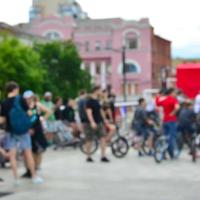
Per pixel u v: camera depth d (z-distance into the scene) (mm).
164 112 20891
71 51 83625
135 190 13500
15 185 14148
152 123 22609
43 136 16031
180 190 13516
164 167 18438
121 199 12219
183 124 20984
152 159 21125
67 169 17781
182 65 33062
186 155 22547
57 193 13031
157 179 15477
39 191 13305
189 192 13195
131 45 111312
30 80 58438
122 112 41812
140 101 23109
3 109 14242
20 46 58719
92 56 113188
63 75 83250
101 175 16328
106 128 20984
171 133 20781
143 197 12477
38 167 16141
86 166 18672
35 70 59656
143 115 22703
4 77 56875
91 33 113000
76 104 29859
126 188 13820
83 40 113500
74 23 114062
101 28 112875
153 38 113625
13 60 57438
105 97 22922
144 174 16562
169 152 20859
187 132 21062
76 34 113312
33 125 15727
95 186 14148
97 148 23047
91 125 19797
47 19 113188
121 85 111375
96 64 113312
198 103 24391
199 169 17875
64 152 24203
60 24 113188
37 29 113062
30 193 12992
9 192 13086
